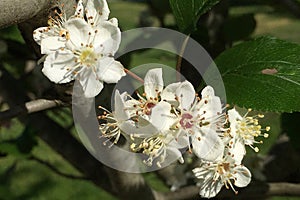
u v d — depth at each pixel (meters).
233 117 0.27
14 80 0.37
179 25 0.29
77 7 0.26
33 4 0.24
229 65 0.28
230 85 0.28
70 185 0.79
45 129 0.38
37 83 0.36
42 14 0.26
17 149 0.46
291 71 0.28
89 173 0.38
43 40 0.26
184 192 0.38
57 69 0.26
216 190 0.28
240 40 0.41
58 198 0.77
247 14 0.42
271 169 0.40
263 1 0.45
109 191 0.39
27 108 0.29
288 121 0.37
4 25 0.24
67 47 0.26
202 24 0.37
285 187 0.37
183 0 0.29
